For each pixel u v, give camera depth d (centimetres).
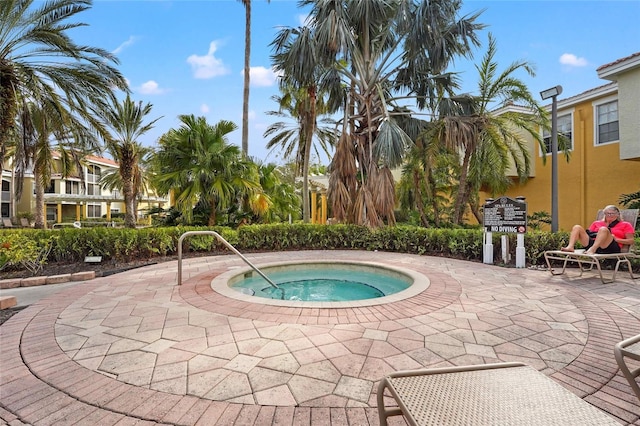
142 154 1395
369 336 312
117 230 778
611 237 541
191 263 743
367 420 192
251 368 252
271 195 1343
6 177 2412
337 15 810
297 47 870
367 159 968
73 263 718
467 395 147
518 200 671
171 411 201
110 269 675
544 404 141
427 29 848
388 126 804
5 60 811
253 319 359
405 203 1448
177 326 340
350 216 920
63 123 938
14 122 862
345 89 1086
